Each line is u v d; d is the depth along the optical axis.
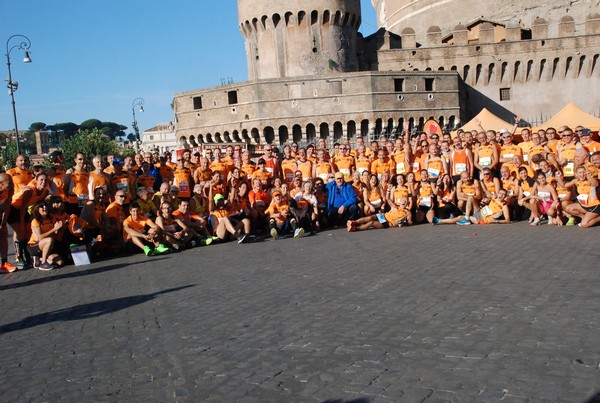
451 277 8.93
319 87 59.50
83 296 9.59
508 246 11.74
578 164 14.41
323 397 4.74
